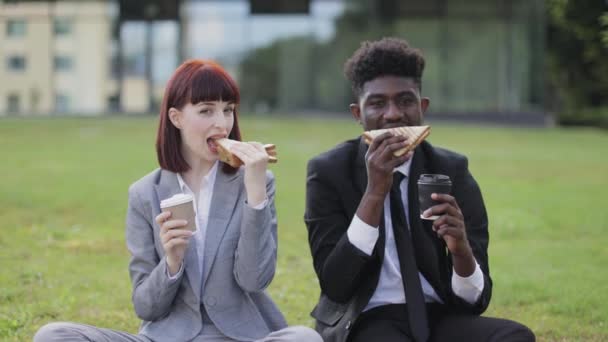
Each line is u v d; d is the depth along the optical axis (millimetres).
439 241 3854
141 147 16406
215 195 3730
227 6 25062
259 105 25125
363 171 3889
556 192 11320
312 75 25062
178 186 3771
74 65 25031
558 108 28422
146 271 3666
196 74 3668
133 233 3729
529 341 3520
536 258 7398
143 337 3584
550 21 25281
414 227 3787
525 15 25219
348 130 20469
